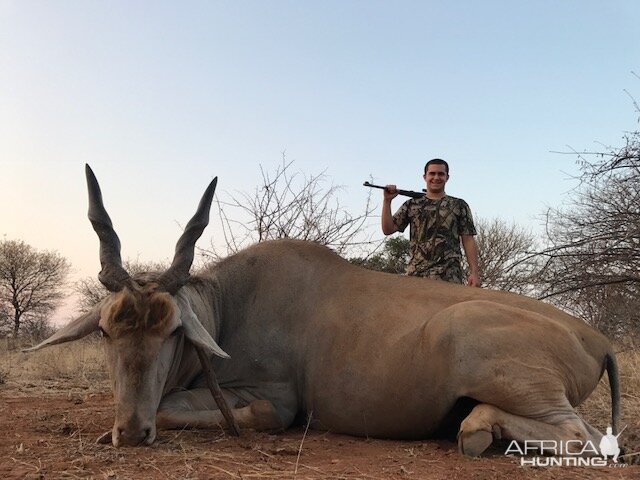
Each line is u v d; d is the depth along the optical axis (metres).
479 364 2.46
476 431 2.34
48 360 5.65
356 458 2.31
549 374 2.43
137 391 2.34
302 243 3.09
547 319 2.60
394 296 2.83
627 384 3.92
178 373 2.75
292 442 2.58
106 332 2.41
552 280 5.46
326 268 2.99
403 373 2.61
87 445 2.39
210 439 2.55
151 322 2.37
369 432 2.71
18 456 2.26
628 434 2.77
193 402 2.76
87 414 3.25
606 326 5.84
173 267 2.54
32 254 19.94
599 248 5.57
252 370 2.89
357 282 2.93
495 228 10.82
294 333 2.88
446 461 2.27
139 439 2.33
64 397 4.02
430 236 3.86
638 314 5.68
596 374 2.70
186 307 2.55
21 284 19.80
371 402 2.67
